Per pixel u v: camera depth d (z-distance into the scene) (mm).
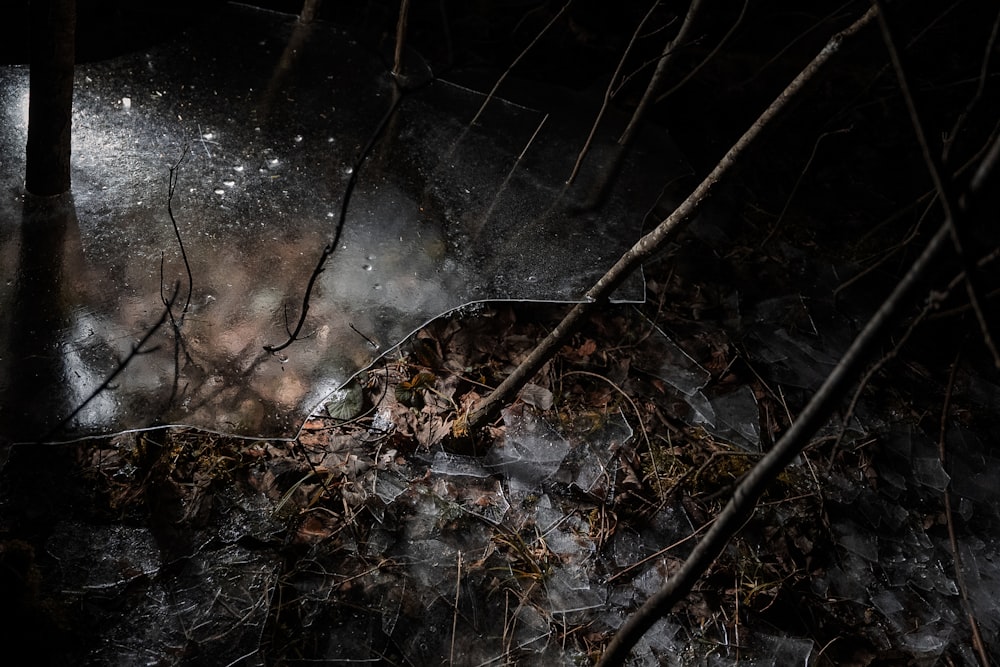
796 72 2180
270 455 1333
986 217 1980
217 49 1808
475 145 1765
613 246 1652
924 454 1579
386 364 1464
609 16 2201
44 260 1393
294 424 1335
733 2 2246
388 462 1366
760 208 1928
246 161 1612
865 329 739
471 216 1632
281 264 1479
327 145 1680
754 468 841
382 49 1922
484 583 1278
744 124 2084
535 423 1458
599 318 1624
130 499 1258
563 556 1330
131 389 1302
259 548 1255
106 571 1193
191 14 1870
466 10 2141
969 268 687
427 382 1461
